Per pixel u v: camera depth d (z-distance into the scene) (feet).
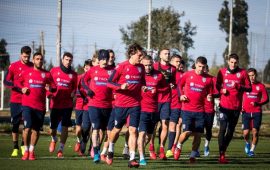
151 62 86.53
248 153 104.12
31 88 83.20
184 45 335.06
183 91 85.56
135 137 73.36
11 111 90.99
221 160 85.51
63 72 91.66
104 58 79.87
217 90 88.07
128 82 73.51
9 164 76.18
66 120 90.68
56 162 79.82
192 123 84.84
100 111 80.43
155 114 85.56
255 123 105.09
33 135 83.46
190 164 81.76
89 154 95.55
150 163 81.92
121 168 73.15
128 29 313.12
